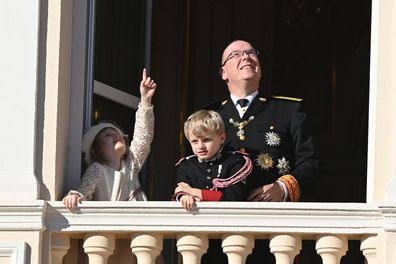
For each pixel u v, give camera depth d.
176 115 34.38
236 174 22.19
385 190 21.34
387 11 21.86
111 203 21.62
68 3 22.86
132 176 23.12
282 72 40.06
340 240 21.36
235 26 37.84
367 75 40.06
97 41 23.98
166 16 35.34
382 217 21.14
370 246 21.22
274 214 21.38
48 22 22.42
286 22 40.12
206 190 22.08
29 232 21.45
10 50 22.33
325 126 40.00
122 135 23.12
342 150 39.66
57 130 22.17
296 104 23.33
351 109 40.00
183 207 21.45
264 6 38.84
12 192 21.78
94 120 23.83
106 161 23.02
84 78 23.16
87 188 22.45
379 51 21.77
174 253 27.69
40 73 22.31
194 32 36.91
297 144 22.97
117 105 24.89
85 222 21.66
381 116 21.59
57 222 21.67
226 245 21.48
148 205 21.53
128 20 25.78
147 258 21.67
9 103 22.17
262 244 23.22
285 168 22.88
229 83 23.72
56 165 22.09
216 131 22.19
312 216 21.33
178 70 34.97
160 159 33.28
